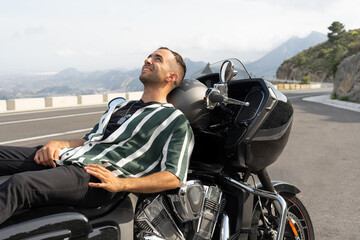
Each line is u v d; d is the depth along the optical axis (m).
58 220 1.79
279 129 2.40
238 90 2.56
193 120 2.36
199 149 2.51
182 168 2.12
